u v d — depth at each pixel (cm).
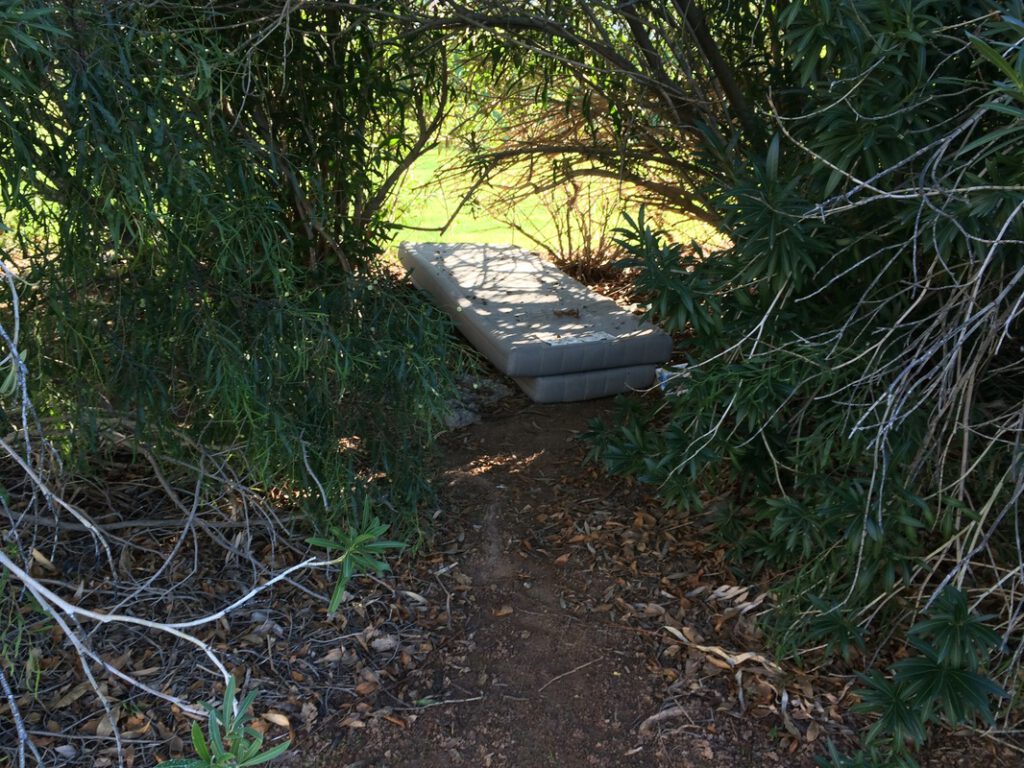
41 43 205
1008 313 229
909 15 221
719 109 382
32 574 280
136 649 265
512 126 500
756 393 274
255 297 268
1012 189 193
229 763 146
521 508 359
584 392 452
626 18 357
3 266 173
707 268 289
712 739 252
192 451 304
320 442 288
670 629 292
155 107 226
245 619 282
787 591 280
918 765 240
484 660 279
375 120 361
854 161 253
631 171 473
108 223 241
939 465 249
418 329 302
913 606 273
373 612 295
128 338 265
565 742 251
